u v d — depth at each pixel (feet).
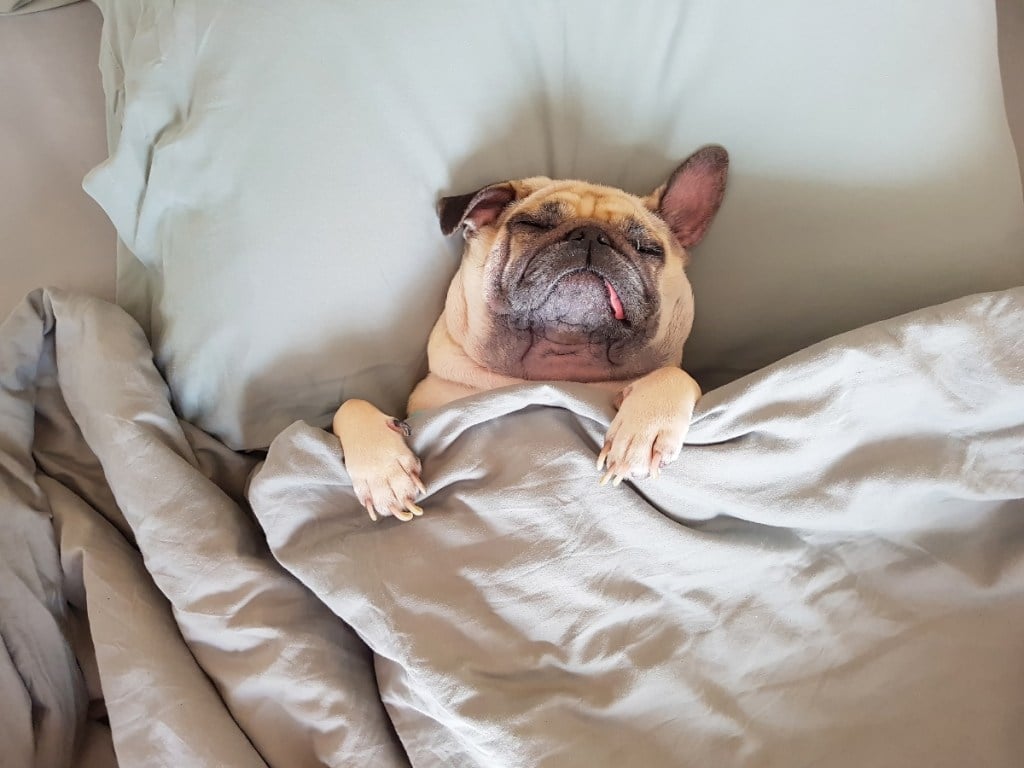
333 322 4.33
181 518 3.93
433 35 4.22
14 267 5.03
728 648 3.73
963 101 4.18
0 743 3.82
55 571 4.19
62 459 4.55
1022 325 3.58
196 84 4.19
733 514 3.76
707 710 3.65
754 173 4.33
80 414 4.32
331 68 4.16
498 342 4.13
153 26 4.22
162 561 3.92
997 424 3.72
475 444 3.75
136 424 4.09
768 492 3.72
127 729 3.75
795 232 4.36
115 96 4.83
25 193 5.18
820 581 3.82
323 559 3.78
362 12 4.15
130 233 4.59
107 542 4.21
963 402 3.65
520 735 3.46
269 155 4.17
